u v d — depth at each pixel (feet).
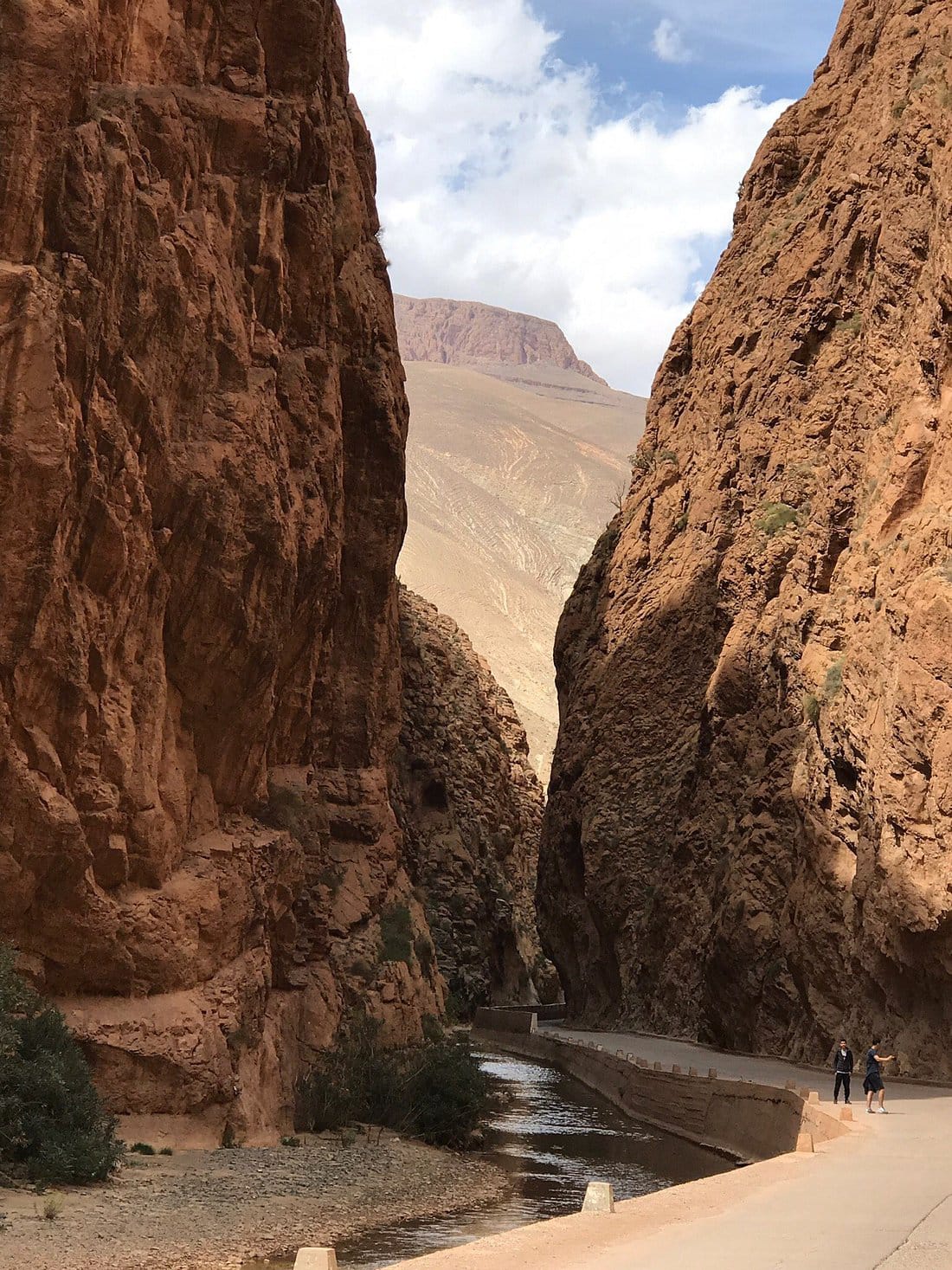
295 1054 97.81
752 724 169.27
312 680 112.68
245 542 90.27
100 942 77.97
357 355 127.65
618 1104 133.18
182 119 91.45
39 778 75.00
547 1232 39.14
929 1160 59.00
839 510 154.71
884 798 114.83
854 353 171.42
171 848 84.64
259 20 107.76
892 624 119.96
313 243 109.50
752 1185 50.60
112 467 80.02
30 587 73.82
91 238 78.95
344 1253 59.77
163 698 85.05
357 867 117.70
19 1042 68.85
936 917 107.24
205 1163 75.66
